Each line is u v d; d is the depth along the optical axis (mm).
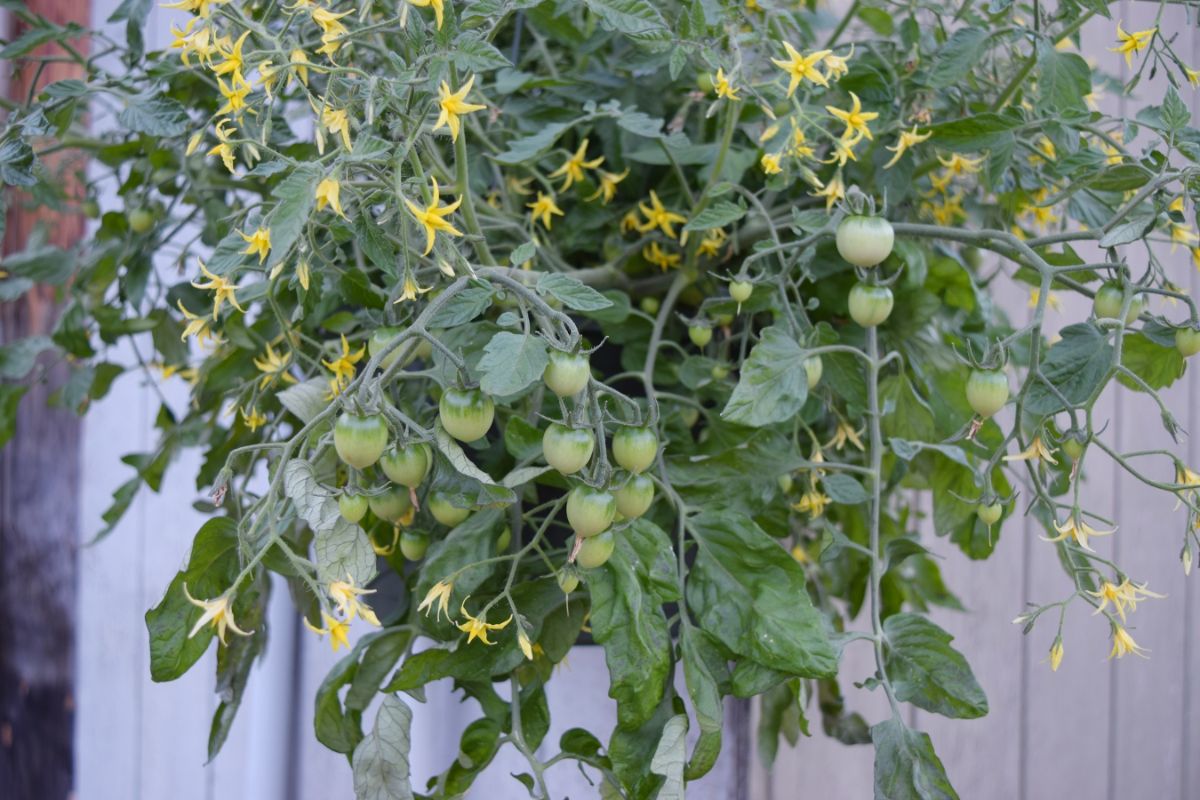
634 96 844
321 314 780
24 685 1321
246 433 814
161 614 576
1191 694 1465
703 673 613
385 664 708
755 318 852
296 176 487
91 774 1292
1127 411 1371
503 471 739
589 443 522
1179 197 625
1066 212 788
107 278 912
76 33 808
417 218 521
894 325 790
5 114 1140
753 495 702
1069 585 1354
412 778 1134
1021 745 1322
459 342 658
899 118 781
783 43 655
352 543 539
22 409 1302
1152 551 1401
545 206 783
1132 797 1420
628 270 887
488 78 881
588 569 615
